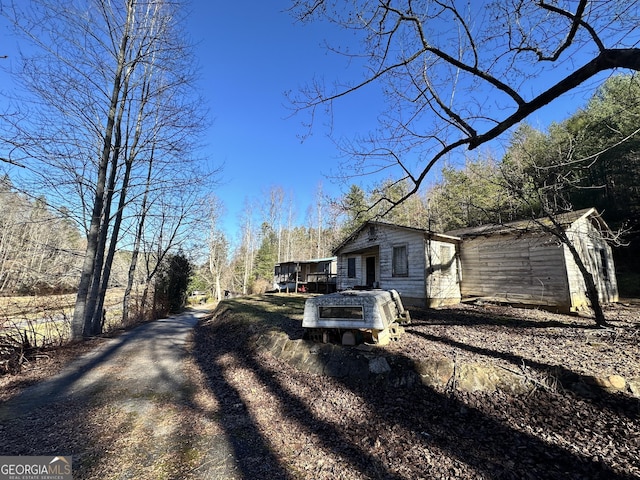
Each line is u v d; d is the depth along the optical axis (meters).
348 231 27.69
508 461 2.92
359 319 5.37
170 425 3.82
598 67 2.27
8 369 5.57
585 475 2.68
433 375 4.36
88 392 4.79
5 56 3.77
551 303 9.66
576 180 7.05
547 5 2.80
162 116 11.66
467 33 3.32
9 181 7.20
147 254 17.75
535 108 2.72
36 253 12.72
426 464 2.97
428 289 10.91
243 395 4.86
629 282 15.43
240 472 2.92
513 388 4.06
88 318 9.95
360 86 3.87
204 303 31.12
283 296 19.53
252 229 47.16
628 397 3.67
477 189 17.58
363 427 3.70
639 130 3.93
